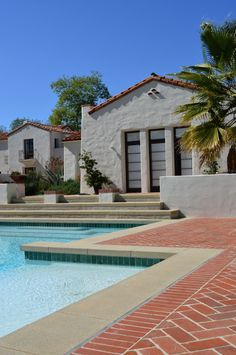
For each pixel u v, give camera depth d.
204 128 12.50
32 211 15.08
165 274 5.25
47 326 3.45
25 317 4.75
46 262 7.84
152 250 7.03
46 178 25.42
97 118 18.22
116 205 14.36
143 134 17.33
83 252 7.45
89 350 2.96
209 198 13.13
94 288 5.98
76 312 3.79
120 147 17.72
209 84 12.68
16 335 3.27
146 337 3.15
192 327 3.33
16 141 39.09
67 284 6.23
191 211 13.38
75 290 5.89
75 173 25.78
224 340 3.05
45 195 16.23
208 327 3.32
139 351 2.91
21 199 17.00
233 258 6.20
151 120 17.09
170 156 16.73
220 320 3.48
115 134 17.83
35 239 11.70
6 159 40.38
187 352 2.86
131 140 17.88
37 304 5.26
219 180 13.02
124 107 17.67
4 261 8.41
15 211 15.38
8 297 5.61
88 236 11.96
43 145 37.84
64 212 14.45
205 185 13.20
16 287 6.14
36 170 37.97
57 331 3.33
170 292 4.41
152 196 14.84
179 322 3.46
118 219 13.30
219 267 5.57
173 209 13.53
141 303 4.04
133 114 17.48
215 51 13.27
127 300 4.14
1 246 10.63
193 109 12.95
